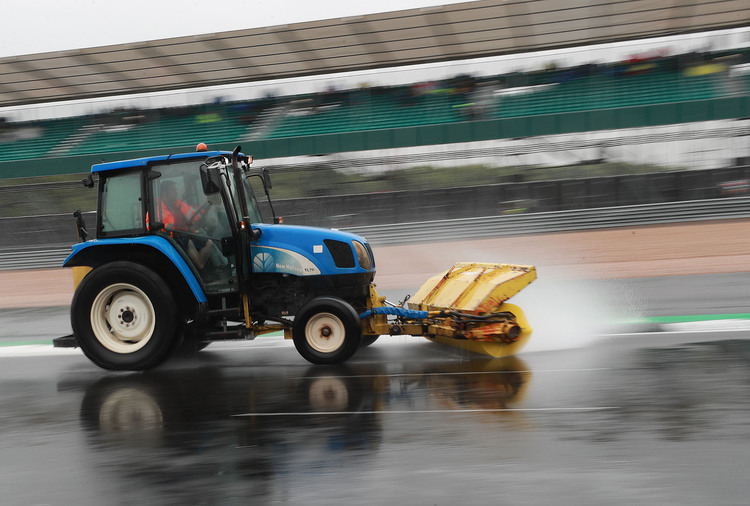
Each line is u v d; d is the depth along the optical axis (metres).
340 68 24.62
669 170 21.44
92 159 23.50
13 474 3.87
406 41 22.48
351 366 6.33
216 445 4.17
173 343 6.37
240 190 6.42
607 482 3.37
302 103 25.86
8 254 21.20
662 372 5.52
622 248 16.53
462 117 24.62
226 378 6.09
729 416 4.30
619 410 4.52
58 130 26.69
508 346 6.39
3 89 24.50
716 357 5.97
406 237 20.72
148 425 4.70
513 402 4.82
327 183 23.33
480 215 21.08
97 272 6.35
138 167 6.49
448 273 7.11
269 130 25.73
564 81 24.11
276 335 8.37
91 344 6.40
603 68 23.91
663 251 15.64
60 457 4.12
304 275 6.54
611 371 5.62
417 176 22.88
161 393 5.62
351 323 6.28
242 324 6.90
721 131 20.94
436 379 5.63
